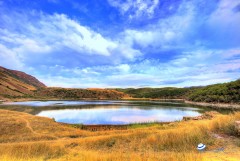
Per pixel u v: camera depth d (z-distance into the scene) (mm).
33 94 142625
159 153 8547
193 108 59312
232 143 8633
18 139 17281
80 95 143125
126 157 7672
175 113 45906
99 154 8695
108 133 18859
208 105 70438
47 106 65438
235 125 9961
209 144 8820
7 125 21656
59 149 10703
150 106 68312
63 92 147375
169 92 147250
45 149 10539
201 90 101438
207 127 11484
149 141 11211
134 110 53438
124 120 34500
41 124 23484
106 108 59656
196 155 6910
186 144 9320
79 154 9375
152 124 26938
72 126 25938
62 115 41688
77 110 52938
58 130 21156
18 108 56031
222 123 11031
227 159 6660
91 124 29391
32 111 49188
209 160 6535
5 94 113812
